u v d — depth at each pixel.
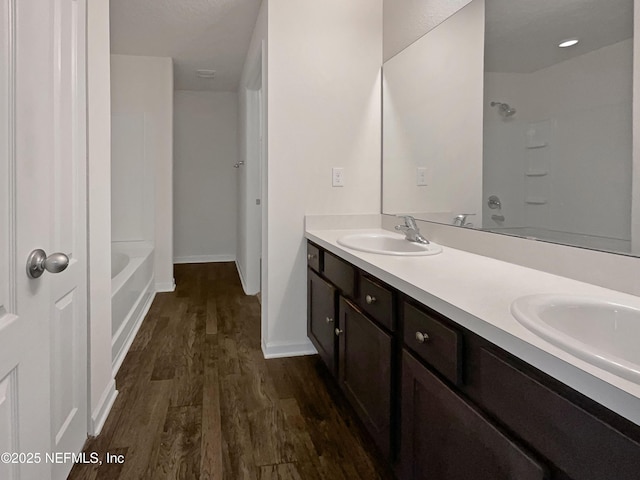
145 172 4.38
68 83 1.47
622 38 1.17
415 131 2.31
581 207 1.30
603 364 0.66
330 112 2.63
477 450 0.94
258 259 4.36
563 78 1.37
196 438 1.79
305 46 2.57
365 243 2.32
